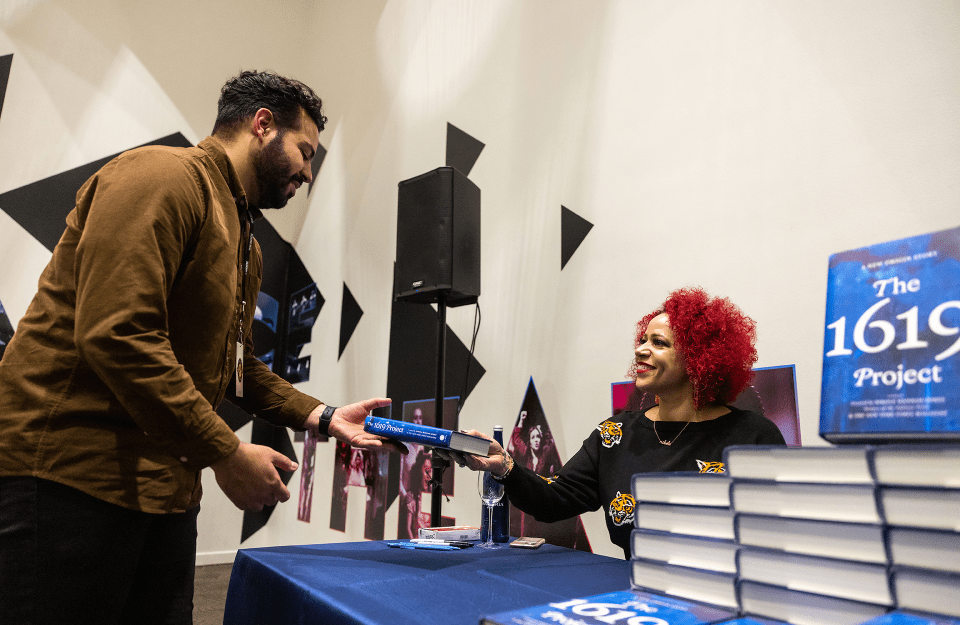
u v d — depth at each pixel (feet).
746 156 5.44
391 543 4.54
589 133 7.02
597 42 7.11
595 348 6.49
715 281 5.51
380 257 10.81
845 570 1.86
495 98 8.57
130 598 3.66
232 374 3.99
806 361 4.75
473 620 2.23
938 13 4.34
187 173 3.33
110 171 3.21
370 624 2.19
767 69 5.40
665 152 6.15
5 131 11.84
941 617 1.65
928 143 4.30
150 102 13.32
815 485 1.94
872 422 2.16
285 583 3.05
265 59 14.70
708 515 2.25
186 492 3.54
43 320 3.22
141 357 2.84
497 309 7.88
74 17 12.75
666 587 2.40
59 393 3.08
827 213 4.81
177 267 3.22
